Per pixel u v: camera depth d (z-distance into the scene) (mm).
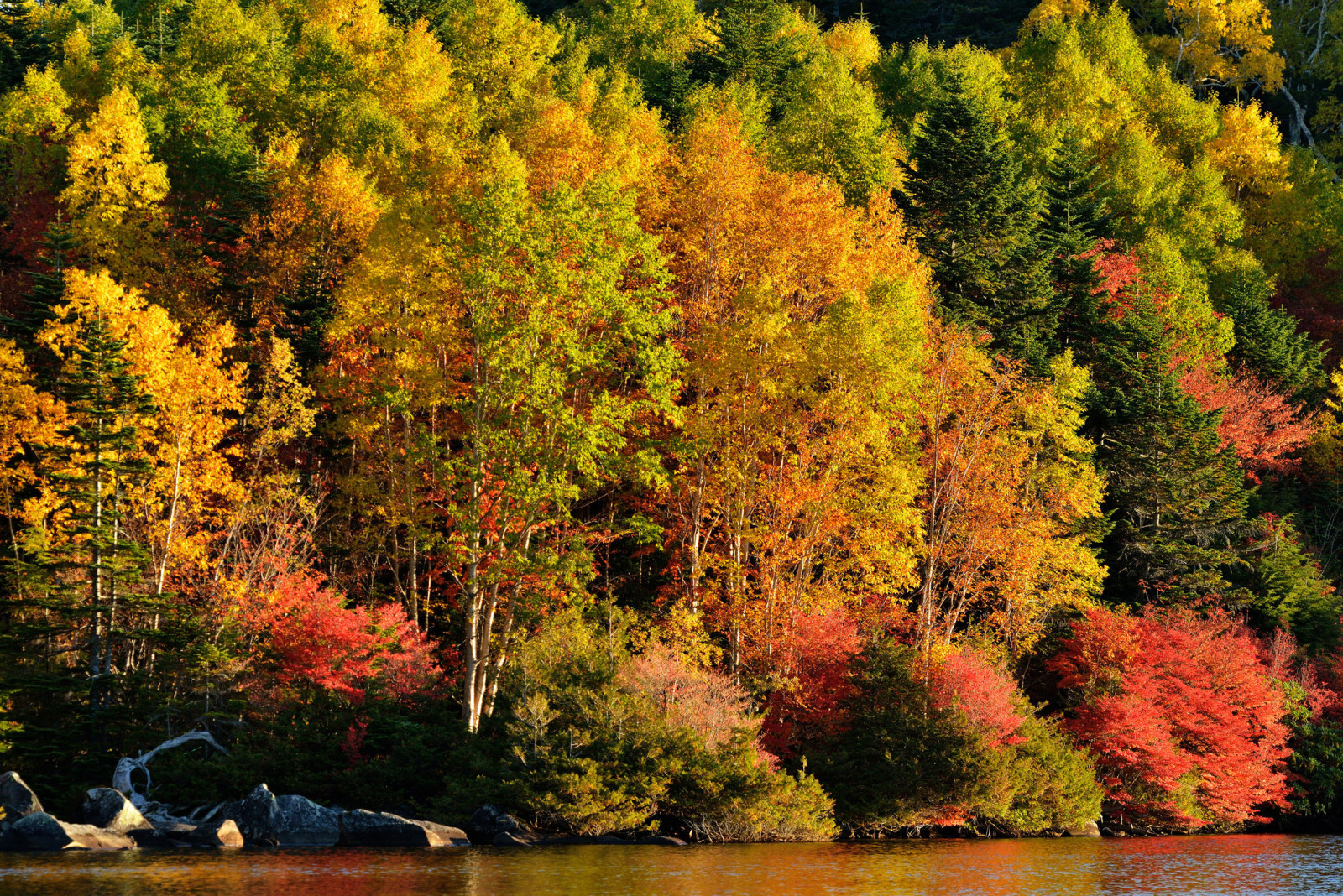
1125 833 42719
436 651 41906
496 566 35281
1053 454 49875
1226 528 55594
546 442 36844
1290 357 68000
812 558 42469
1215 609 50000
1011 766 38344
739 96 67062
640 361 37562
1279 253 86500
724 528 43781
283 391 41500
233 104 64938
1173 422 54375
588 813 32125
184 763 33438
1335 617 54969
